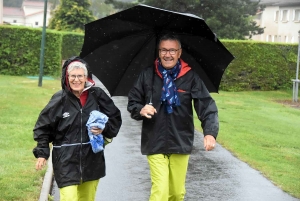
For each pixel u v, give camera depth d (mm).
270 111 19828
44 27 22812
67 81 5168
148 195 7473
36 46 28422
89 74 5285
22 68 28406
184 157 5613
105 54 5816
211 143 5359
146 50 5922
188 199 7344
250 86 28734
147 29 5734
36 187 7316
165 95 5449
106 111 5344
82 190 5422
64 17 61094
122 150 10531
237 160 10055
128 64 5957
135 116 5527
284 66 29266
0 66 28125
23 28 28172
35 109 15492
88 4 62188
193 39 5746
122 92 6105
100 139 5160
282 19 68062
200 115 5535
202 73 6012
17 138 10922
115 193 7535
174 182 5707
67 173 5160
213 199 7383
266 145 12047
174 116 5492
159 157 5508
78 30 60688
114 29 5582
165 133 5488
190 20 5398
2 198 6688
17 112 14625
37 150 5219
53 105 5156
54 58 28766
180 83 5520
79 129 5180
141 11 5363
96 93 5285
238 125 15172
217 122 5488
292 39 65562
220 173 8961
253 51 28562
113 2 39875
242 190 7906
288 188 8055
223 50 5633
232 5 40094
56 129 5219
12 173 7945
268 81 29016
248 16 45406
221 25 39156
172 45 5449
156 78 5559
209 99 5562
